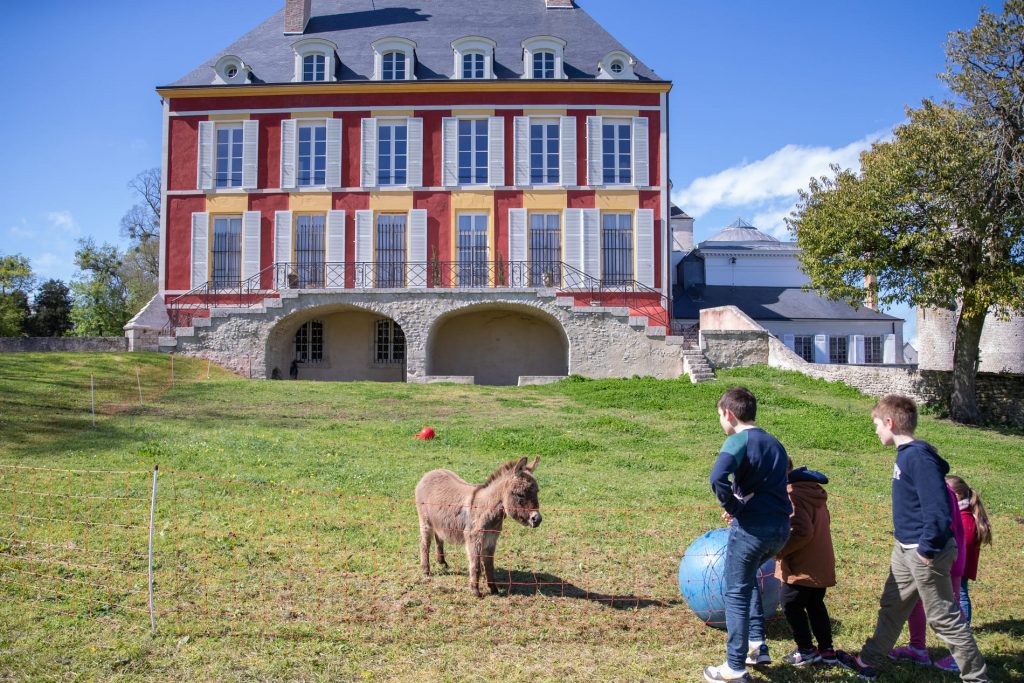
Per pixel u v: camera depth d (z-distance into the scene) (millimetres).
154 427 13547
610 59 27906
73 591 6199
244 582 6617
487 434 14234
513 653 5516
